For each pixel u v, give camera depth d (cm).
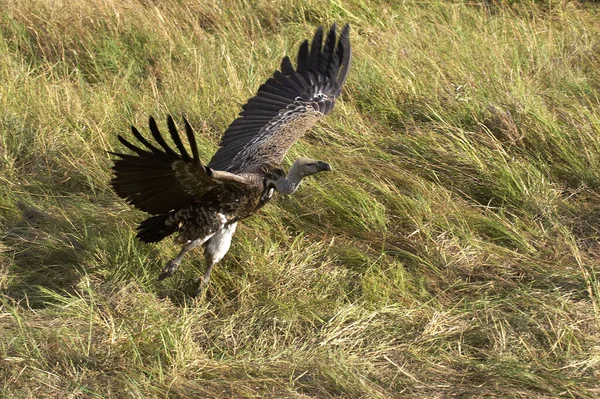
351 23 1678
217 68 1441
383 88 1391
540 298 988
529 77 1475
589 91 1423
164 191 888
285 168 1166
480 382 866
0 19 1559
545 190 1180
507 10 1762
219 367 865
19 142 1199
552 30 1669
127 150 1195
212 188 895
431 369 882
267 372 866
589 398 836
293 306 957
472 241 1080
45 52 1502
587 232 1134
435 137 1258
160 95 1366
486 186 1188
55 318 925
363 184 1162
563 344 917
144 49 1515
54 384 828
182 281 1008
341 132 1280
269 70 1466
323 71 1116
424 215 1121
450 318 962
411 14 1698
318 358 883
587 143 1257
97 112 1275
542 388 848
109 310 936
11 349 869
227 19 1627
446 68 1448
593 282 1001
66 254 1030
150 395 823
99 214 1091
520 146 1267
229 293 999
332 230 1103
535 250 1085
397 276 1017
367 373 870
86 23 1561
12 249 1034
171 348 879
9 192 1120
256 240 1056
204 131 1270
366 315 951
